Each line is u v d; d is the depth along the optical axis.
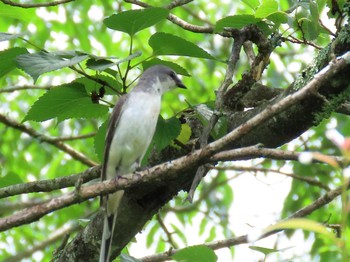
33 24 20.47
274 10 9.72
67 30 20.89
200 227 19.61
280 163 18.64
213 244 11.52
